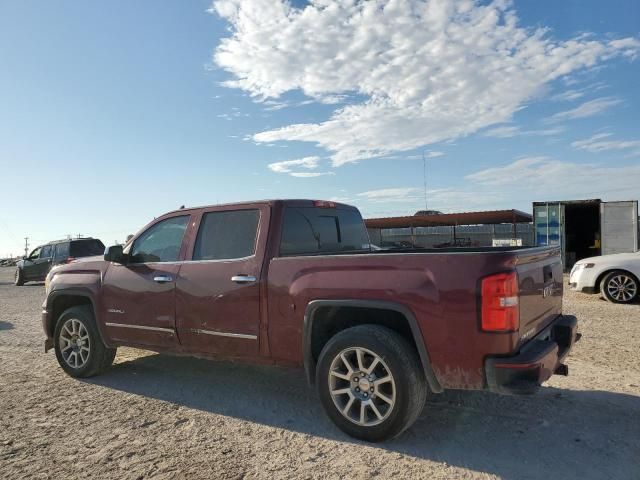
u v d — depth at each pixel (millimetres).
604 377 5441
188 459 3688
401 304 3775
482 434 4043
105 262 5816
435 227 30938
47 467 3598
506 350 3479
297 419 4469
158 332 5199
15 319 11102
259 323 4496
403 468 3490
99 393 5316
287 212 4812
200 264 4953
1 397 5215
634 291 10609
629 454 3639
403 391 3727
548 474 3371
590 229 24844
